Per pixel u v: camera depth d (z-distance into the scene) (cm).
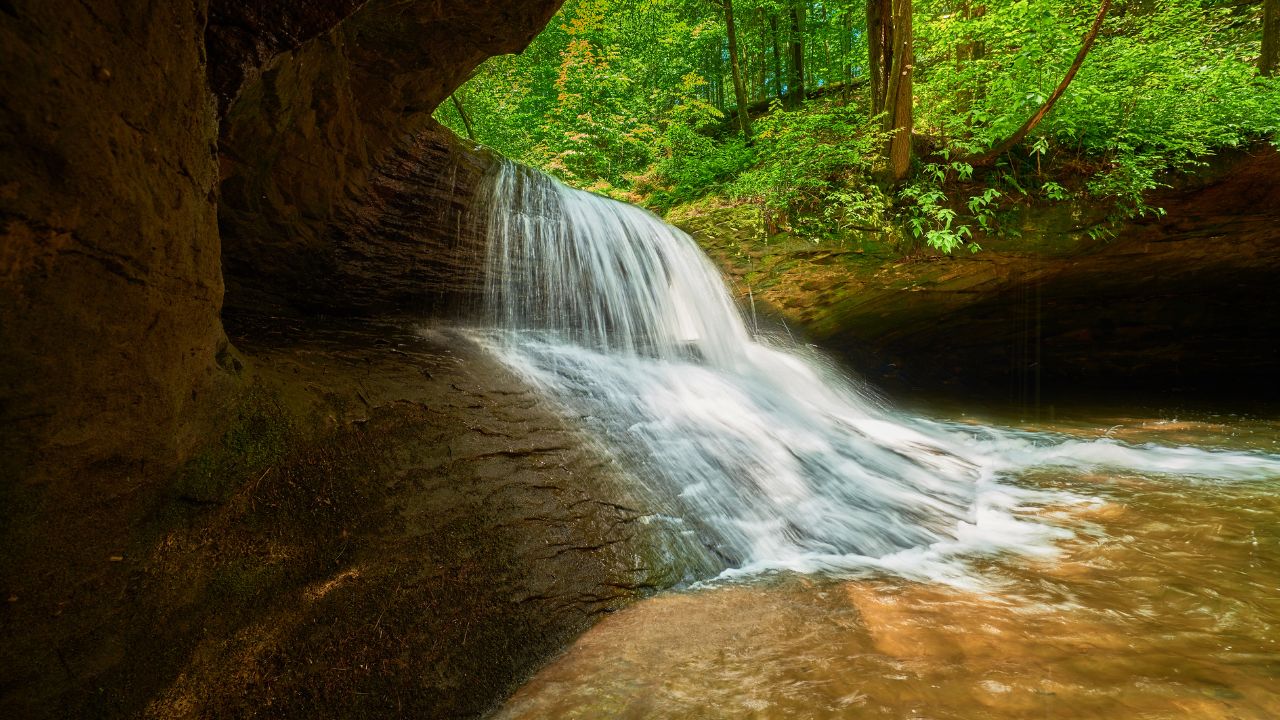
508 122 1305
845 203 769
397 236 454
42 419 119
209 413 193
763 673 201
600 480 317
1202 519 344
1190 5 773
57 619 134
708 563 296
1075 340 898
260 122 314
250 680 167
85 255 120
